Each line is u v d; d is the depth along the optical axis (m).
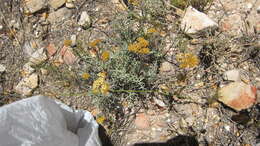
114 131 0.38
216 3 0.44
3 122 0.25
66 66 0.43
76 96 0.41
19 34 0.47
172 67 0.40
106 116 0.39
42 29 0.46
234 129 0.35
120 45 0.42
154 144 0.36
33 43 0.46
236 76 0.37
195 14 0.42
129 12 0.43
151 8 0.44
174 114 0.38
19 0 0.49
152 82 0.39
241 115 0.36
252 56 0.39
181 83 0.39
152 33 0.40
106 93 0.35
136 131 0.38
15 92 0.43
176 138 0.36
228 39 0.41
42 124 0.28
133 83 0.39
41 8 0.47
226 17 0.43
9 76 0.44
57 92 0.42
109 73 0.39
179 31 0.42
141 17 0.43
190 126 0.37
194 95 0.38
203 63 0.40
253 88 0.36
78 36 0.45
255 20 0.41
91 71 0.41
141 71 0.39
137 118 0.38
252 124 0.35
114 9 0.46
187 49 0.41
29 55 0.45
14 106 0.26
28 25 0.47
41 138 0.28
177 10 0.44
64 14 0.47
